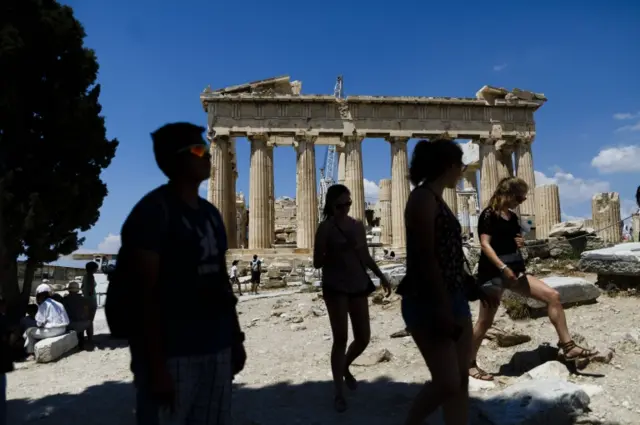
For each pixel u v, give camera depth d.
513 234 6.01
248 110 41.09
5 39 11.26
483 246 5.99
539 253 17.17
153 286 2.98
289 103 41.53
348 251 5.87
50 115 12.38
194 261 3.17
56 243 13.02
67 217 12.84
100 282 31.41
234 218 43.59
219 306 3.28
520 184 5.96
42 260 12.27
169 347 3.06
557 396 4.91
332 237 5.87
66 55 12.71
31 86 12.33
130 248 2.98
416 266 3.98
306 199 40.47
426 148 4.14
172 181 3.35
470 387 6.00
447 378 3.81
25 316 12.20
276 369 7.85
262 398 6.39
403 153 42.56
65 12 12.70
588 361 6.20
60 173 12.62
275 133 41.31
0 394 3.45
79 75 12.92
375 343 8.73
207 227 3.33
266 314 14.10
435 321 3.81
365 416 5.52
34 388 8.18
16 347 3.84
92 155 13.31
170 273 3.10
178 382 3.05
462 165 4.16
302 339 9.90
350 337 9.33
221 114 40.78
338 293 5.82
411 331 4.02
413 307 3.99
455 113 43.78
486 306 6.11
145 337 2.92
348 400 6.08
